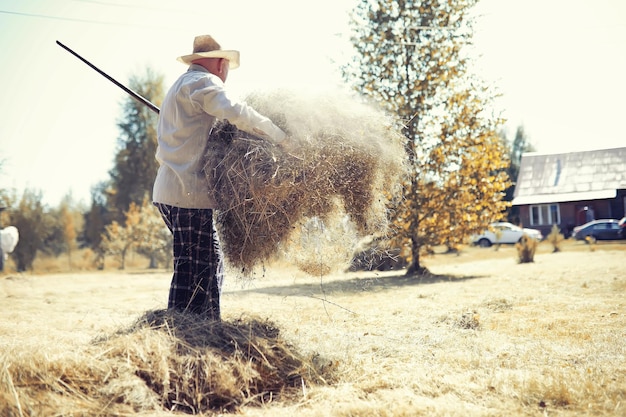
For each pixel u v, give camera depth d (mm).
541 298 7500
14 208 32938
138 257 35812
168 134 4035
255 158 3887
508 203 14273
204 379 3074
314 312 6531
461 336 4828
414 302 7551
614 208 32625
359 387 3291
